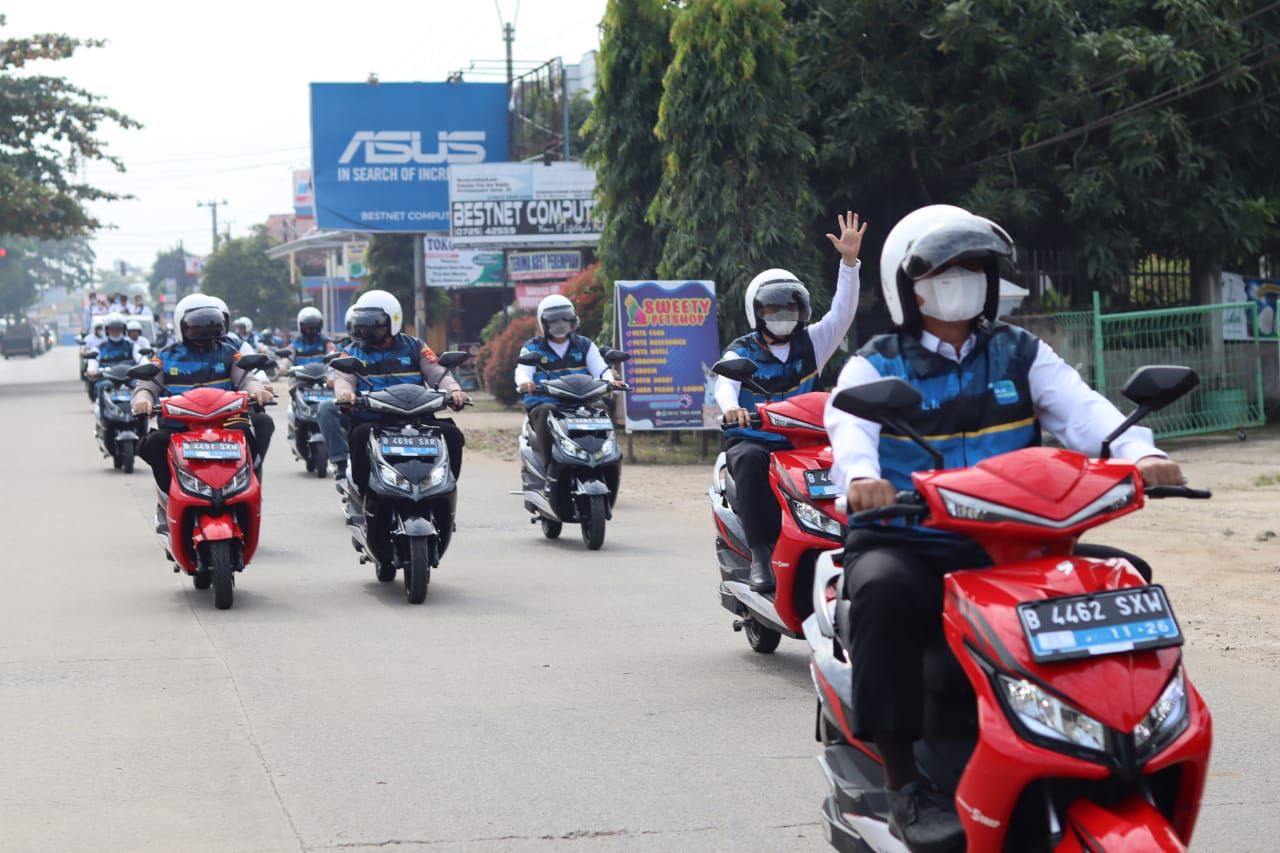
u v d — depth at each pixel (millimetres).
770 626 7395
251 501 9508
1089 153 19969
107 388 18641
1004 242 4062
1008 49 19766
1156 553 10805
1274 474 15375
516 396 30094
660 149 20891
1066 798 3396
